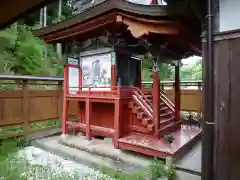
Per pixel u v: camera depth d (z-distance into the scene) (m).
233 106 3.21
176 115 7.94
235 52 3.18
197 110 10.92
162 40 5.85
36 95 8.52
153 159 5.53
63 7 24.81
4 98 7.40
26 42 16.64
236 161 3.18
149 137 6.50
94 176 4.68
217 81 3.36
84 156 6.06
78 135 8.03
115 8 5.19
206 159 3.45
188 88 11.73
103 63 7.19
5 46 15.46
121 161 5.64
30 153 6.42
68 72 7.80
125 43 6.74
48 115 9.00
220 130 3.34
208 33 3.38
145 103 6.80
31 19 23.27
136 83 8.15
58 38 7.14
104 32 6.69
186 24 4.94
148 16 5.05
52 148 6.86
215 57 3.38
